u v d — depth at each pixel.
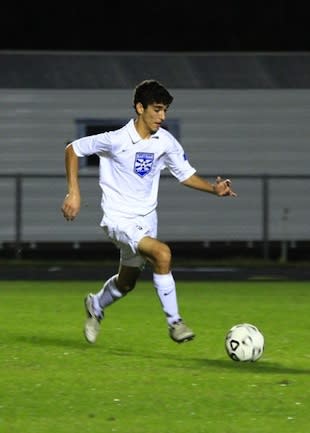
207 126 78.06
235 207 79.06
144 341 37.47
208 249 82.38
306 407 26.06
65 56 80.19
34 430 23.45
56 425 23.94
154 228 33.59
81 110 77.25
